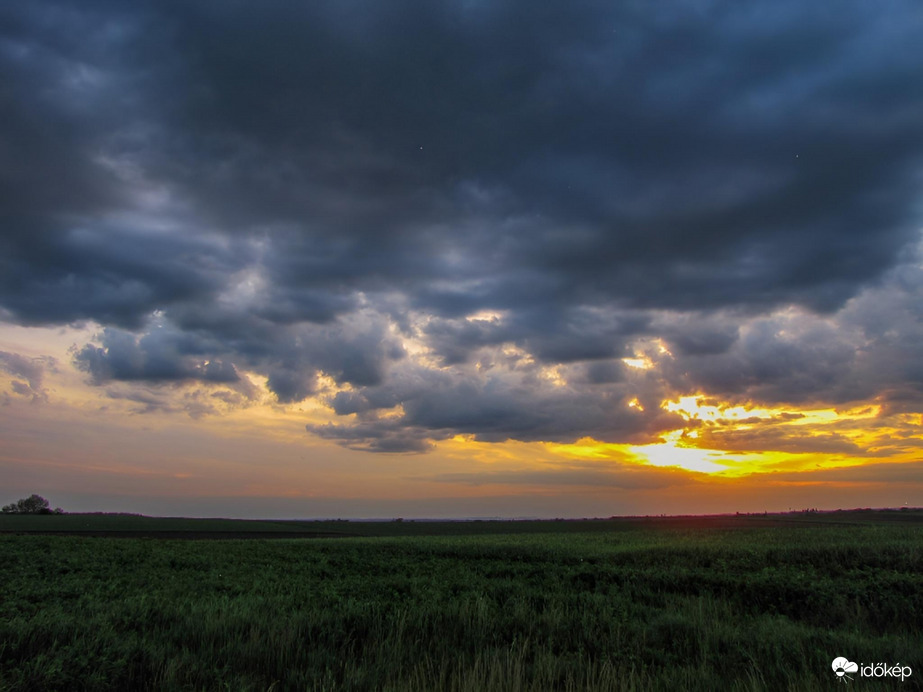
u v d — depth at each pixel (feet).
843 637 31.81
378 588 53.93
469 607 37.91
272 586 55.52
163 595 48.57
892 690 23.20
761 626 34.99
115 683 22.30
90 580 61.16
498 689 21.35
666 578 60.80
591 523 437.17
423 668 23.24
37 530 236.02
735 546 103.24
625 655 28.17
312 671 23.70
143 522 337.72
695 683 23.71
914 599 44.98
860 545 92.38
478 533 283.59
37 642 26.58
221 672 23.20
